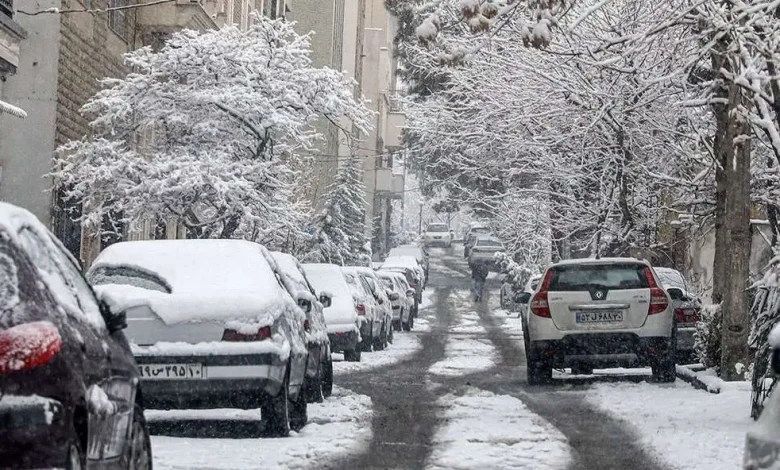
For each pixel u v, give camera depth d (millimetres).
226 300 15961
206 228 40031
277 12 72062
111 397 9289
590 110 36562
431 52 43125
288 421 16969
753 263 42125
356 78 110375
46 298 8352
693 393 23828
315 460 14836
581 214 44500
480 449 15953
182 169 38156
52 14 37125
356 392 24766
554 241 49188
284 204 41125
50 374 7938
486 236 107188
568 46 33750
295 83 41719
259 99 39906
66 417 7992
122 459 9703
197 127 40031
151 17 46188
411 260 78750
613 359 25984
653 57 32875
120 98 39469
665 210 44000
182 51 40156
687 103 26562
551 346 26000
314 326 21312
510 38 38031
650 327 25922
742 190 25625
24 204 37281
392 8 58469
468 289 93438
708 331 27984
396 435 17406
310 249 68500
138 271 16797
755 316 27406
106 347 9461
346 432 17609
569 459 15125
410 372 31125
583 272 26281
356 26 109312
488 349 42719
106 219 42312
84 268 40625
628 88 35250
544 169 43156
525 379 28641
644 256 45750
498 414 20328
